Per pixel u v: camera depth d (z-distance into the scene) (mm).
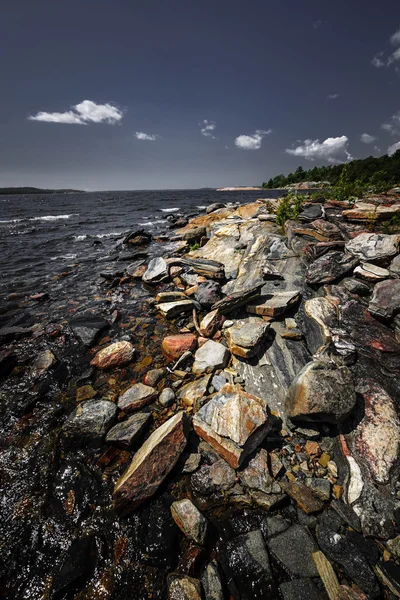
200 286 7207
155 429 3715
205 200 53406
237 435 3182
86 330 6117
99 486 3105
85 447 3541
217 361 4684
